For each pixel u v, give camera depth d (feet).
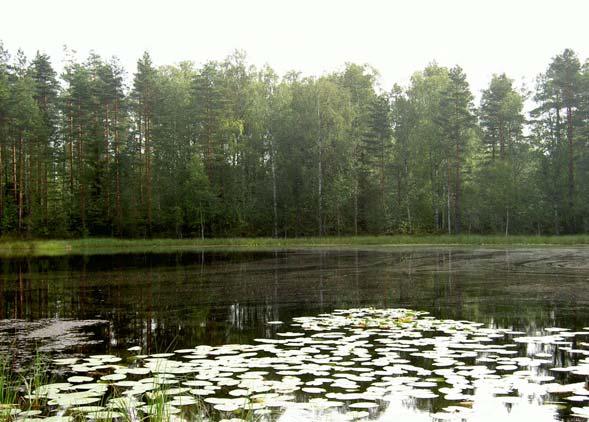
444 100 173.27
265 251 112.37
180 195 176.86
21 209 156.87
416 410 15.44
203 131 182.60
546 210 165.17
